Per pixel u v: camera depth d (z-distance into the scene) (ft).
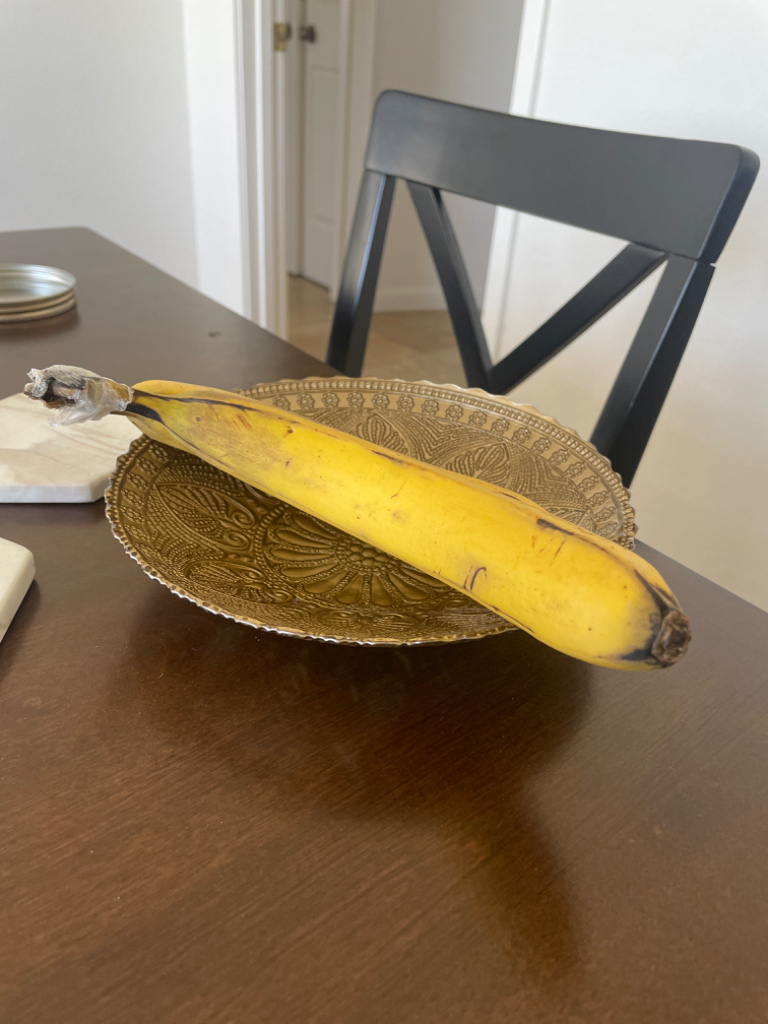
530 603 0.98
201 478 1.54
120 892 0.88
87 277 3.19
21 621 1.28
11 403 1.96
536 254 4.78
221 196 6.65
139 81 6.34
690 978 0.84
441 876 0.93
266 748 1.09
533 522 1.04
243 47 5.78
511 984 0.82
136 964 0.81
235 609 1.15
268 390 1.83
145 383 1.42
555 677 1.26
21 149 6.15
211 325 2.75
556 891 0.92
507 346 5.20
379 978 0.82
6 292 2.92
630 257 2.30
